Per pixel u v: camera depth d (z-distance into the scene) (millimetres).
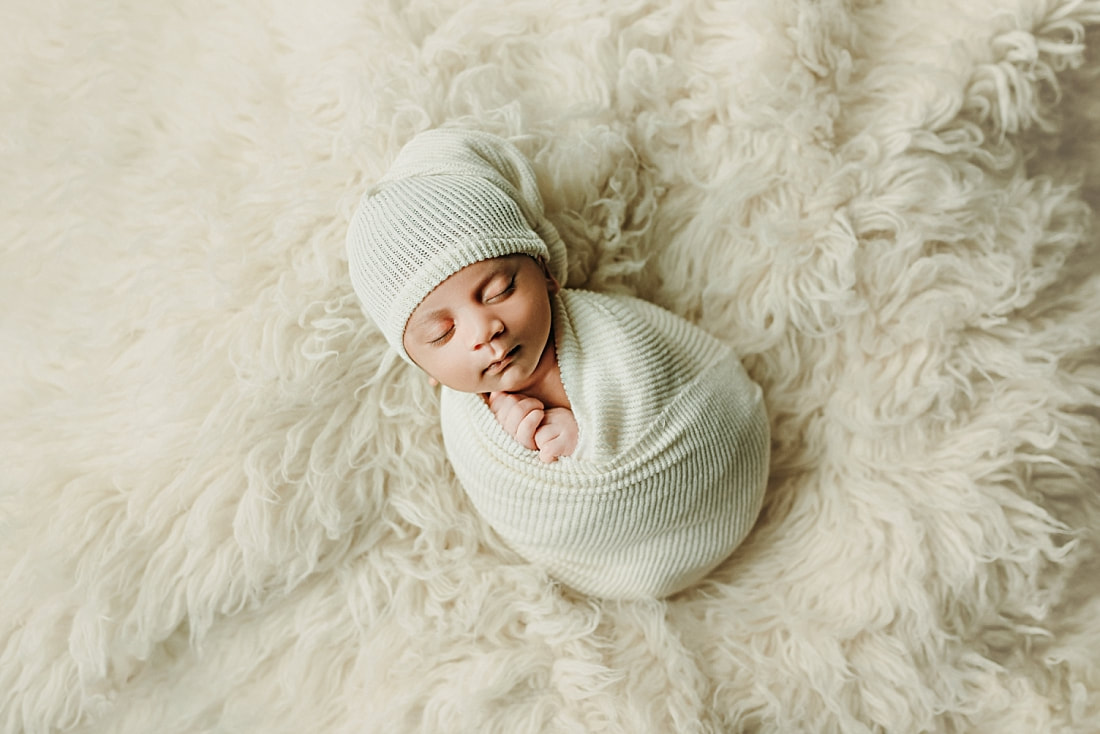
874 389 918
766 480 926
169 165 941
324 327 872
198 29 991
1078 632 937
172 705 908
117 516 884
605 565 901
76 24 1028
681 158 933
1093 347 930
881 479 928
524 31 923
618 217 932
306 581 918
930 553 898
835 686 879
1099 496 941
